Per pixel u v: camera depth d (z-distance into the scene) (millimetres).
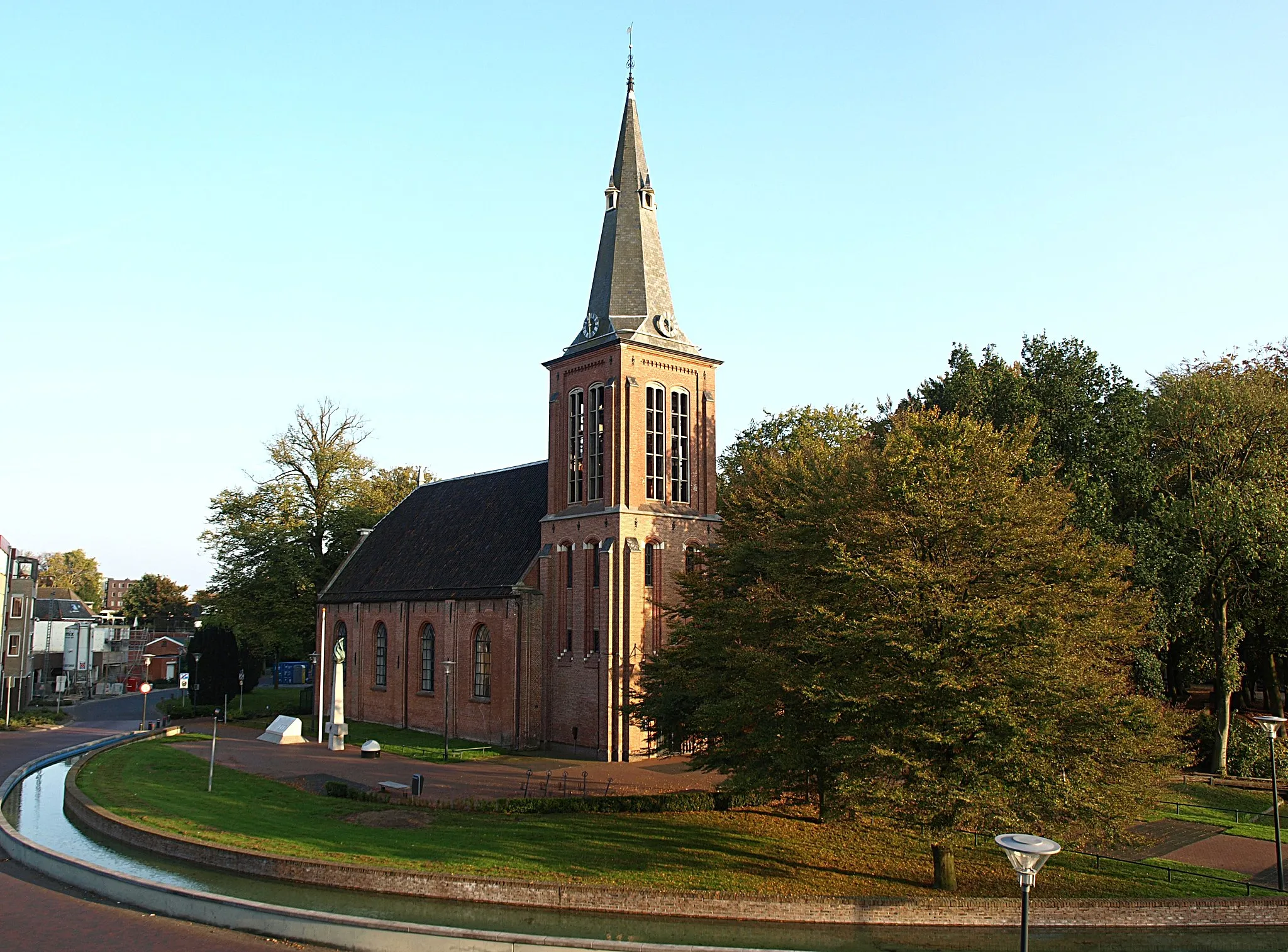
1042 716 24953
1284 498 47094
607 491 49312
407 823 31922
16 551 81250
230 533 72750
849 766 25797
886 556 26734
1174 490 53312
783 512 35719
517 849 28875
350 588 68250
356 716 65375
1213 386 50906
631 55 54250
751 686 28875
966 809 24312
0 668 69750
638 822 33406
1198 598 51844
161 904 23000
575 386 52531
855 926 24750
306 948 20906
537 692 50781
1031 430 30156
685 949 20250
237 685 76688
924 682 24719
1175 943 24812
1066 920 25281
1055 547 27094
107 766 42938
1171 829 36812
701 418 52969
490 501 62469
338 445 77125
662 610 44594
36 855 26438
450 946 20406
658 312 51594
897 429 30484
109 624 134875
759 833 32844
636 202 52812
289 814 33062
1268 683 56219
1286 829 37125
